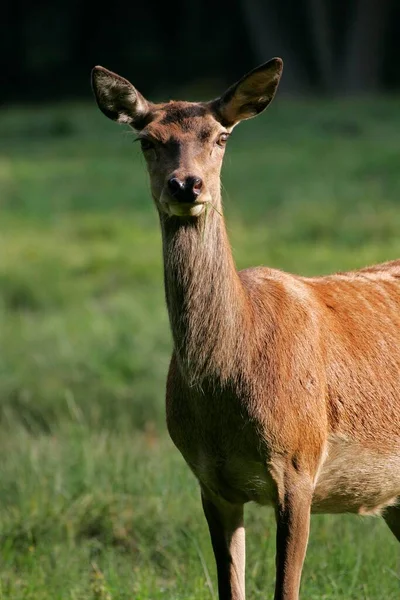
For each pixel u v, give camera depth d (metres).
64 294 36.03
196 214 14.05
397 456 15.66
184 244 14.45
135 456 21.92
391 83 90.06
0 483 21.36
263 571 17.94
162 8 102.06
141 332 31.19
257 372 14.55
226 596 15.41
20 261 39.72
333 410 15.17
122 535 19.56
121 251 41.25
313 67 88.81
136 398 26.52
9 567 18.61
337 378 15.27
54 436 24.02
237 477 14.82
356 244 40.12
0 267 38.53
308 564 17.77
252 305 14.93
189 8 101.19
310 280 16.28
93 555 19.23
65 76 97.81
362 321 15.85
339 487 15.51
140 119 15.55
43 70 99.12
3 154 62.91
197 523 19.12
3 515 20.20
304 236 41.38
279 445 14.50
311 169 52.19
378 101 73.88
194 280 14.45
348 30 86.25
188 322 14.49
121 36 102.88
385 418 15.51
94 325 32.22
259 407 14.45
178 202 13.88
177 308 14.56
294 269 36.44
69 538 19.25
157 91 89.75
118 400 26.48
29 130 70.25
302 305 15.33
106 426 24.58
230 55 96.00
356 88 86.69
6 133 69.81
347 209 44.47
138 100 15.48
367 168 51.38
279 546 14.60
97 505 19.98
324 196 46.81
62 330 32.00
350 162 52.88
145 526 19.55
